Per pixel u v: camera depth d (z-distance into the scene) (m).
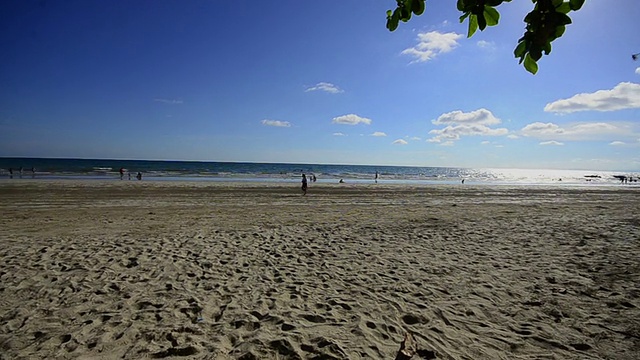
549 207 16.23
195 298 4.72
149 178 33.94
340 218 11.84
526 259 6.93
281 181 34.38
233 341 3.60
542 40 1.10
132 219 10.77
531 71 1.18
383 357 3.35
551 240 8.66
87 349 3.39
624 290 5.20
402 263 6.59
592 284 5.47
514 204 17.80
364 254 7.20
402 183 37.97
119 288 5.04
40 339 3.56
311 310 4.41
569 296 4.98
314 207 14.87
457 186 33.09
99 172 40.53
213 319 4.12
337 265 6.40
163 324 3.95
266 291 5.05
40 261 6.20
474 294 5.05
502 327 4.05
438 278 5.74
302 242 8.17
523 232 9.66
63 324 3.90
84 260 6.32
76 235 8.38
